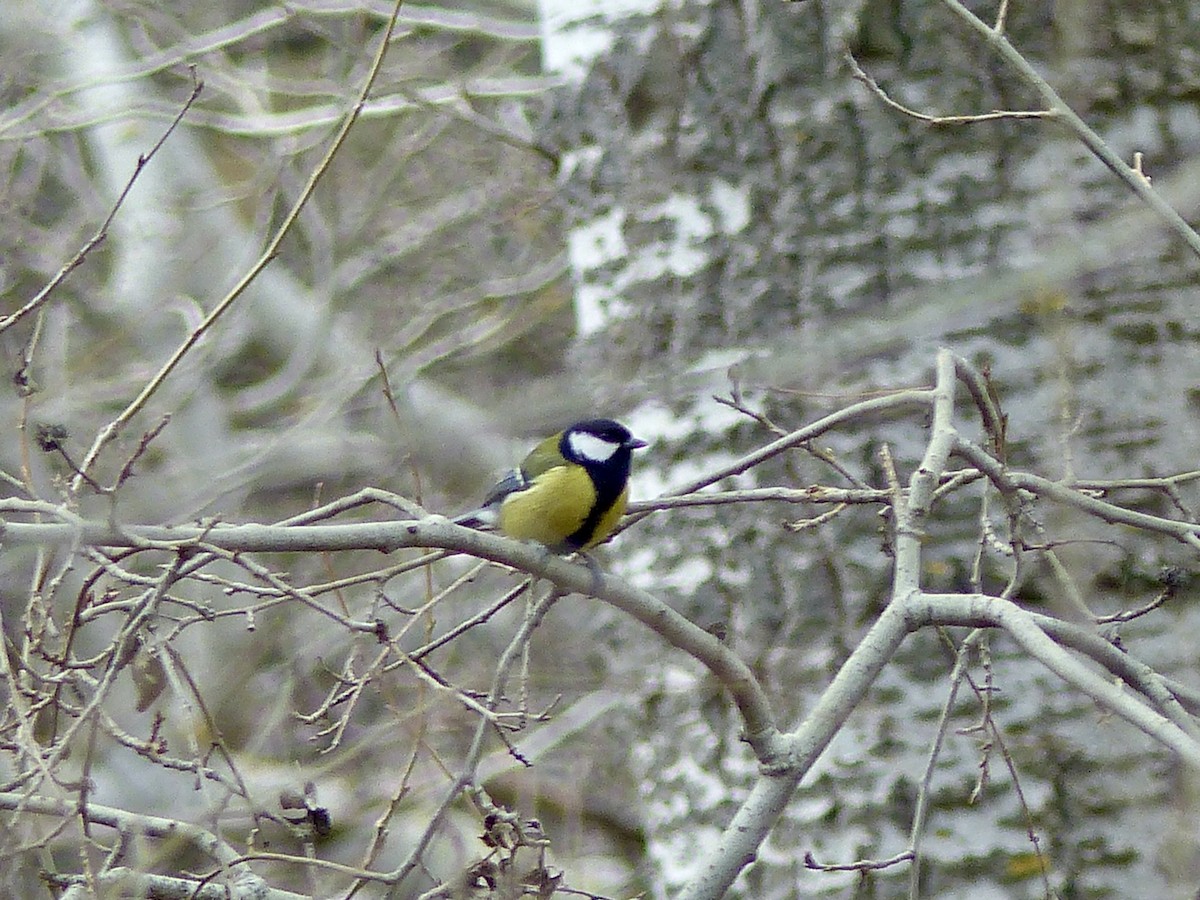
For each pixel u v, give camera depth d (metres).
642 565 11.14
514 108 22.16
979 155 10.43
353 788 12.99
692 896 7.49
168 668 7.85
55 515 7.30
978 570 8.69
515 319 20.83
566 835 16.17
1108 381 10.01
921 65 10.62
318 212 20.95
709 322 10.92
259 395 20.00
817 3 10.80
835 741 10.29
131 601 8.16
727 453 10.77
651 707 11.28
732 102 11.05
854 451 10.41
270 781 12.38
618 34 11.50
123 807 14.85
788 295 10.63
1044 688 9.99
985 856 9.89
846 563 10.37
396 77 20.41
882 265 10.48
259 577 7.61
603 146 11.58
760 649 10.55
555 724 16.92
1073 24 9.22
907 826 10.09
